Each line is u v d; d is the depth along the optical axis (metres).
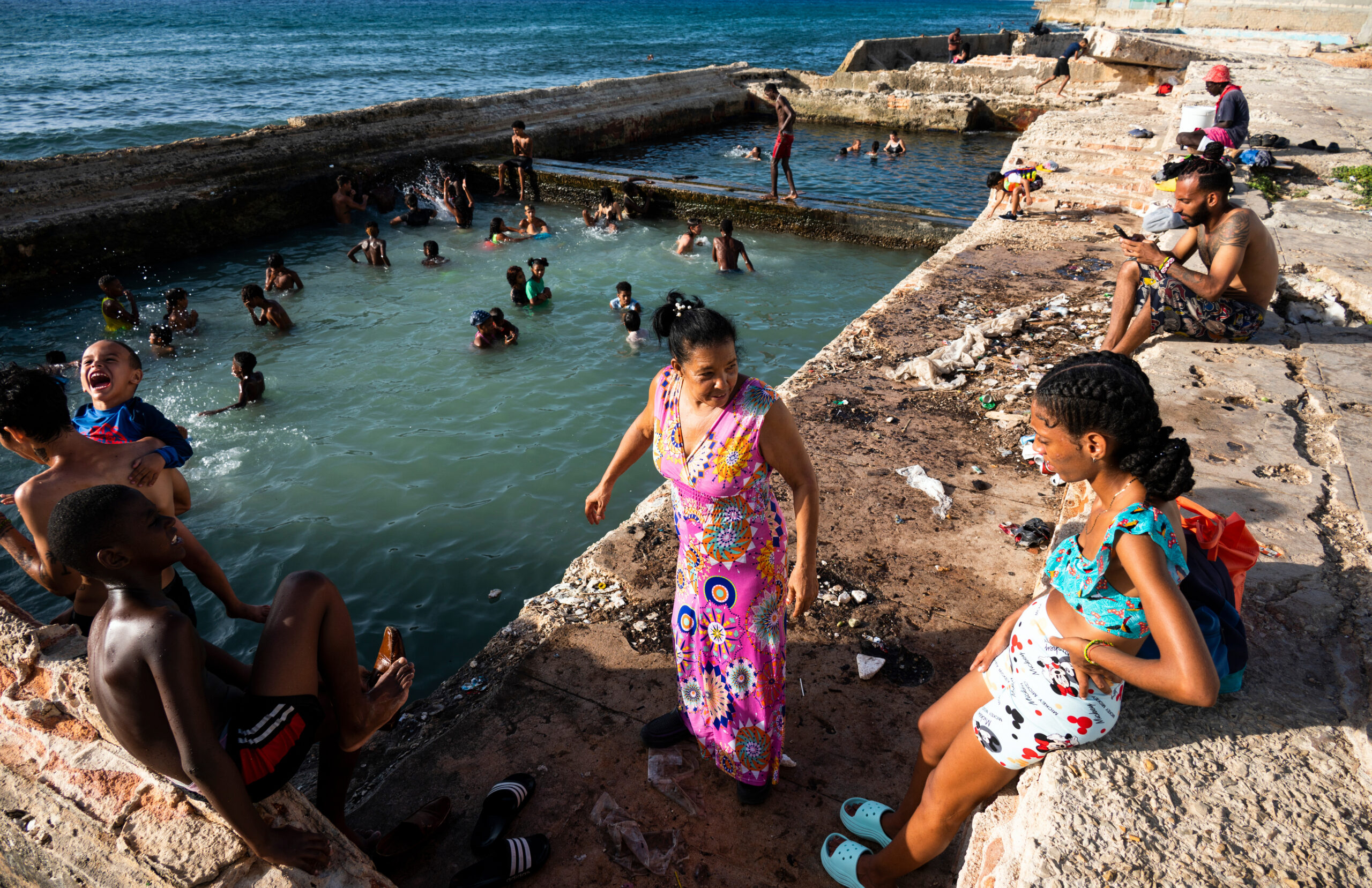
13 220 11.40
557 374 9.06
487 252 13.48
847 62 30.39
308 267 12.75
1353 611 2.58
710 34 78.06
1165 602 1.72
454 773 3.03
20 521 6.52
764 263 13.06
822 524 4.25
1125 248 5.13
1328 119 13.30
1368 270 6.10
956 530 4.20
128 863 2.27
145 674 1.95
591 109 22.98
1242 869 1.71
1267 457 3.77
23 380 2.84
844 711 3.21
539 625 3.76
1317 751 2.00
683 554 2.70
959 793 2.23
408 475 7.10
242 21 77.94
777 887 2.60
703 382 2.33
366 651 5.20
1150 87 24.39
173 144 13.80
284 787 2.29
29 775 2.49
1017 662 2.04
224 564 5.96
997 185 10.67
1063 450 1.87
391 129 17.28
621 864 2.68
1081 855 1.75
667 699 3.33
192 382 8.81
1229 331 5.04
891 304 7.34
